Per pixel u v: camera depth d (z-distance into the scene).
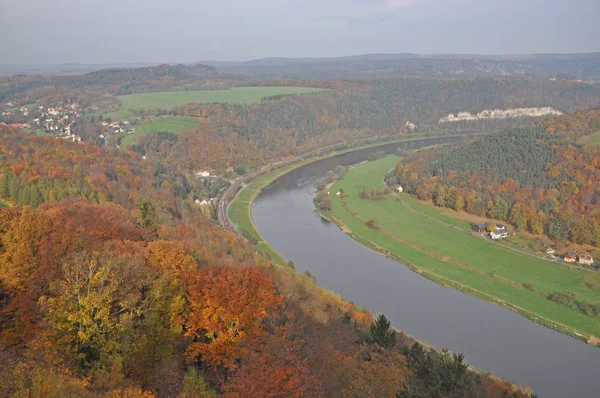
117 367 40.97
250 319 48.09
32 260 56.81
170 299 51.78
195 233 116.00
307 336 50.69
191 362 46.94
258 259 114.38
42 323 46.62
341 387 44.75
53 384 34.62
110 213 92.62
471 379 66.62
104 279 49.75
